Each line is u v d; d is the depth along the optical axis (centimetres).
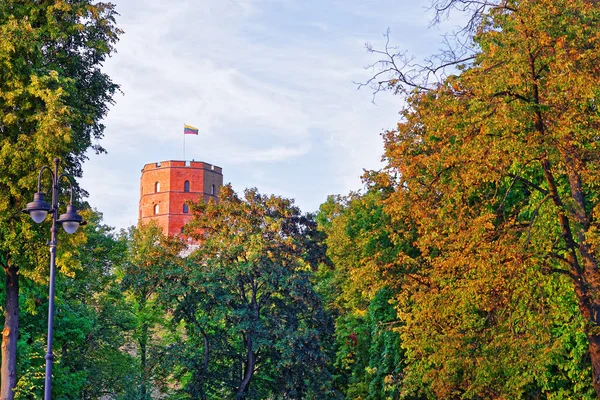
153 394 4903
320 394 3853
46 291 3028
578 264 1675
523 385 1745
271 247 3997
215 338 3981
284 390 4006
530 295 1680
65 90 2536
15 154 2378
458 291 1717
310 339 3781
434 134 1805
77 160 2797
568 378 1930
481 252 1650
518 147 1543
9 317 2555
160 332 5397
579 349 1762
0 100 2445
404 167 1911
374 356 3177
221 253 4034
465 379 1886
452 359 1789
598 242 1549
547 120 1611
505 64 1638
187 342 4147
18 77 2425
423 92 1822
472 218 1777
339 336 3981
